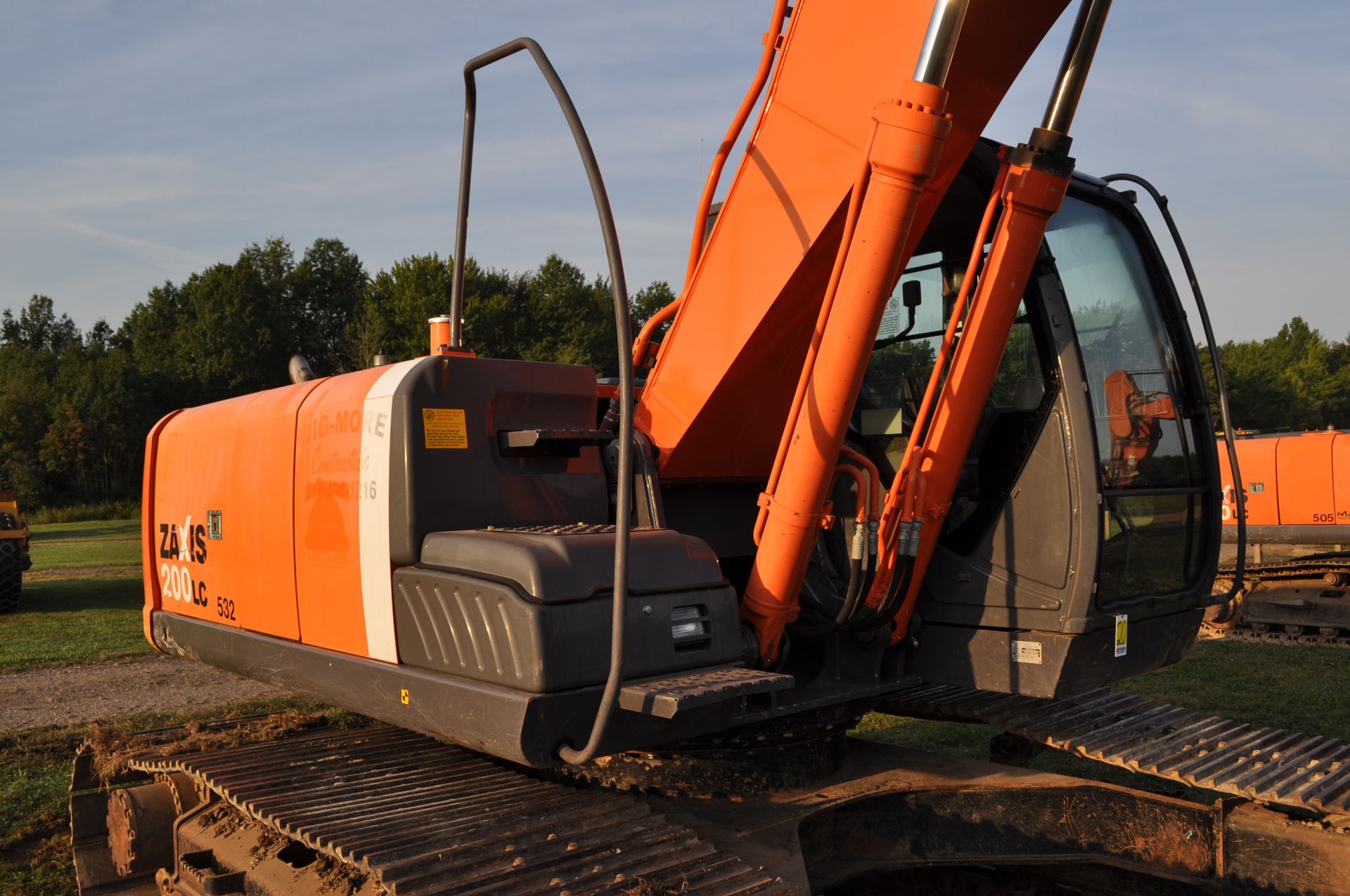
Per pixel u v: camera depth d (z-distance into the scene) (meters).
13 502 13.02
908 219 2.57
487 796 2.81
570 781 3.28
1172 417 3.53
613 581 2.48
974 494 3.33
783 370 3.20
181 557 4.25
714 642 2.73
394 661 2.86
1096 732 3.46
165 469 4.46
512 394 3.03
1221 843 3.05
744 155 3.01
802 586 3.28
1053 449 3.09
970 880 3.79
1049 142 2.82
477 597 2.55
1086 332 3.24
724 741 3.15
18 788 5.14
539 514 3.03
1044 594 3.09
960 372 3.00
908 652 3.42
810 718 3.21
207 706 7.07
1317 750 3.27
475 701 2.50
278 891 2.71
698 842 2.52
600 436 3.05
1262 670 7.89
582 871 2.31
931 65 2.48
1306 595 9.50
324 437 3.20
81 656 9.16
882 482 3.64
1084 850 3.27
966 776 3.43
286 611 3.41
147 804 3.55
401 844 2.35
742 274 3.04
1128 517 3.27
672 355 3.27
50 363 67.94
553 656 2.40
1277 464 11.32
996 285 2.93
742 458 3.43
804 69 2.86
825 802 3.15
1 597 12.03
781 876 2.58
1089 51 2.72
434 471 2.84
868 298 2.64
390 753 3.35
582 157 2.30
